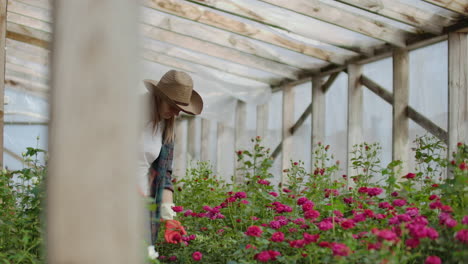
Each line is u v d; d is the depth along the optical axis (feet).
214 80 27.73
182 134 36.76
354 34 19.97
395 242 6.55
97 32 2.79
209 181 15.60
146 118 9.18
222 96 29.37
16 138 29.53
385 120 20.51
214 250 10.28
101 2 2.80
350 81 21.76
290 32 20.12
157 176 9.56
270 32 21.53
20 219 9.57
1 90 14.44
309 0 17.83
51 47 2.90
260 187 13.26
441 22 17.02
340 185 12.81
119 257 2.81
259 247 8.51
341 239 8.09
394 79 19.34
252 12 18.97
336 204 9.53
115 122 2.79
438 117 17.99
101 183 2.77
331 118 23.59
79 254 2.77
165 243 11.32
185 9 20.16
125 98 2.82
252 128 29.35
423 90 18.58
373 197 11.97
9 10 23.12
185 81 9.18
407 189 10.69
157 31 23.25
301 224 9.64
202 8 20.44
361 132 21.59
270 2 17.57
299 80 25.34
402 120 19.17
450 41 16.90
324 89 24.08
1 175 11.32
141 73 2.94
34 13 23.45
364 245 7.65
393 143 19.20
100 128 2.78
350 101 21.72
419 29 18.30
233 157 30.37
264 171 14.30
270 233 9.69
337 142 23.12
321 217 11.81
